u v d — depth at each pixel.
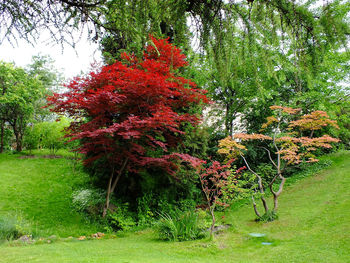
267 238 4.70
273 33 1.28
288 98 9.97
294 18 1.20
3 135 14.99
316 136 10.66
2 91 12.76
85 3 1.79
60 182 8.98
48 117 19.19
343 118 9.91
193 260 3.56
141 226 6.48
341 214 5.32
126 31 1.82
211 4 1.38
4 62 12.72
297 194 7.93
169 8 1.47
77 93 6.16
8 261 3.19
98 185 8.25
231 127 11.09
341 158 10.20
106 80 6.17
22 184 8.63
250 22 1.29
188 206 7.82
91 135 5.31
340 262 3.23
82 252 3.91
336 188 7.42
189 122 7.16
